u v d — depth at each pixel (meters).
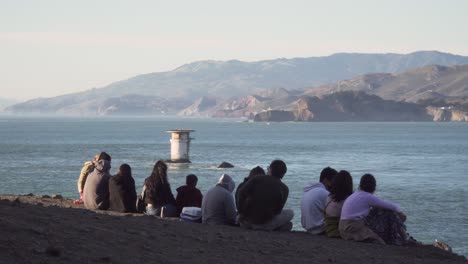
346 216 16.17
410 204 41.22
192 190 19.34
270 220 16.56
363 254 14.57
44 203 20.81
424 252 15.53
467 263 14.84
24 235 11.25
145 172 63.00
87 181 19.86
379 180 58.69
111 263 10.85
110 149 109.00
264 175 16.59
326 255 14.02
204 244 13.53
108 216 15.35
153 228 14.44
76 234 12.17
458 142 153.50
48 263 10.18
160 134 193.25
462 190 49.84
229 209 17.25
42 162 75.56
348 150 113.88
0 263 9.80
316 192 17.09
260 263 12.55
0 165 70.75
